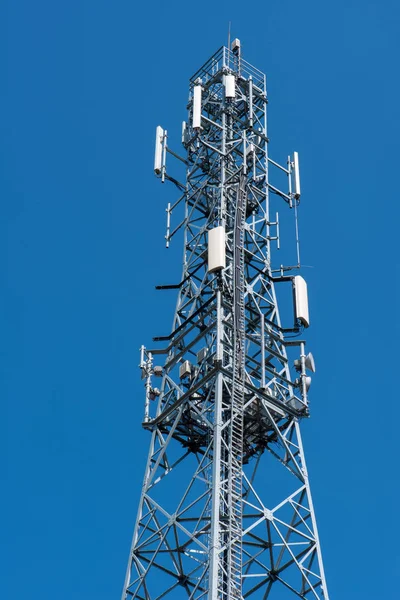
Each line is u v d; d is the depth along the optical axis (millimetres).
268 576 49219
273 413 54594
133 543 50219
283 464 53000
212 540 45531
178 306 58844
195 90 65125
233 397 51344
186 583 48938
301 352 57250
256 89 69375
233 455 49688
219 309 54969
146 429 54938
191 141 65875
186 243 61906
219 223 60500
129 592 48750
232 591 45375
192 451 55094
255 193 63906
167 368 56531
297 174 64938
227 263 58312
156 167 64062
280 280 60062
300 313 57938
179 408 53531
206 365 54969
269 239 61906
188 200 63938
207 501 49125
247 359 55500
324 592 47969
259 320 58094
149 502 51656
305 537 49906
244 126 67125
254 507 49500
